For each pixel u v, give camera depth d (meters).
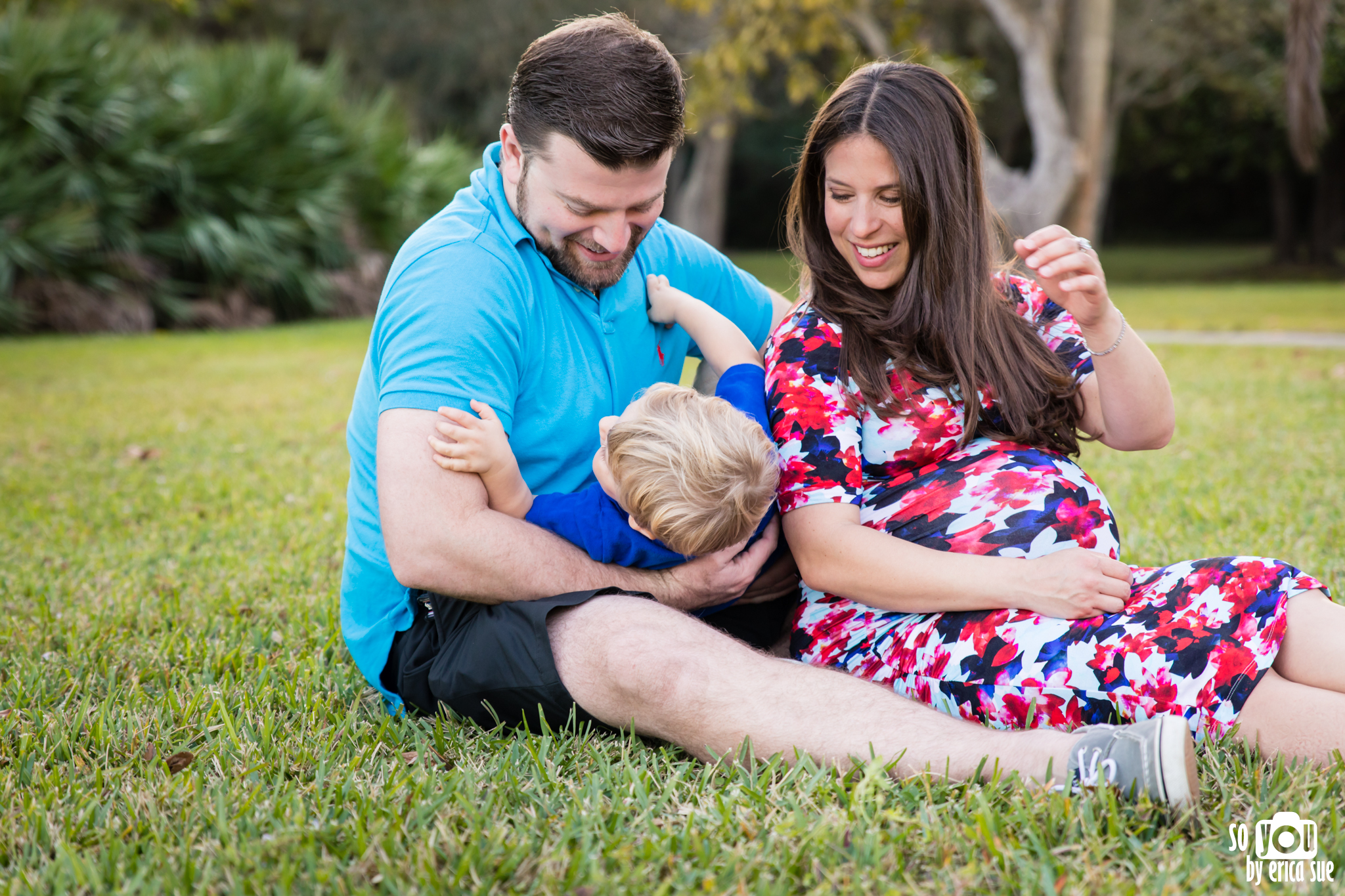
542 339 2.00
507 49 21.56
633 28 1.88
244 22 22.95
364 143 13.68
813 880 1.43
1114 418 1.99
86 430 5.57
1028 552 1.80
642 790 1.65
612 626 1.76
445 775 1.77
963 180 1.96
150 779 1.77
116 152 11.35
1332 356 7.61
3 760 1.87
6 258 10.61
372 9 22.47
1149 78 20.08
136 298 11.44
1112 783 1.52
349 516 2.12
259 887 1.42
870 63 2.07
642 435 1.83
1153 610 1.67
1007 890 1.39
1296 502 3.50
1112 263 25.73
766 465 1.85
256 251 12.01
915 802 1.58
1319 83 8.30
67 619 2.69
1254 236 34.22
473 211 2.01
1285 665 1.65
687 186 22.20
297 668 2.31
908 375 1.99
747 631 2.16
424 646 1.98
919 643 1.82
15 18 11.30
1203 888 1.37
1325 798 1.56
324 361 8.74
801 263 2.11
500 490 1.87
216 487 4.27
